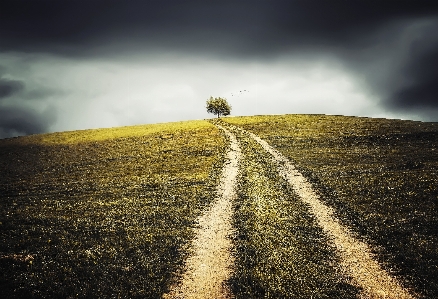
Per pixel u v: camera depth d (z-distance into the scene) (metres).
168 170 46.41
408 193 29.39
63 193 38.00
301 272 18.62
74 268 19.52
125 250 21.84
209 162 49.09
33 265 20.03
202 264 19.89
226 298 16.33
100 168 50.22
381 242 21.36
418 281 16.97
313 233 23.91
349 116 89.81
